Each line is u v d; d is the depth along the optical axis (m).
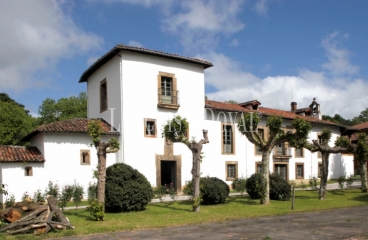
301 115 34.53
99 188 13.16
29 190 18.34
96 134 13.31
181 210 15.12
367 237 9.27
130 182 14.91
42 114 43.56
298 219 12.60
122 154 20.81
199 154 15.17
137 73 21.70
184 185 22.77
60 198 15.78
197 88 24.14
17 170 18.19
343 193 22.50
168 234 10.09
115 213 14.36
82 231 10.45
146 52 21.67
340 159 34.75
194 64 24.14
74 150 19.89
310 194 21.91
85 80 26.67
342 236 9.41
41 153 19.41
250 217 13.23
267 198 17.09
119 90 21.38
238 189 21.83
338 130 34.72
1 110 31.72
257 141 17.33
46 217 10.62
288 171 29.95
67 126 20.17
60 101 44.12
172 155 22.64
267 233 9.97
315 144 19.20
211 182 17.30
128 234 10.20
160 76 22.52
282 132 17.05
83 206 17.17
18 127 31.56
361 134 22.80
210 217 13.09
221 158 25.44
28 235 9.88
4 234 9.84
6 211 10.99
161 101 22.42
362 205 16.70
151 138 21.89
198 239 9.27
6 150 18.97
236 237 9.45
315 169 31.98
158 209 15.48
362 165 23.44
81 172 19.95
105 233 10.38
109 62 22.77
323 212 14.48
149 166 21.66
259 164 27.67
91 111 25.42
